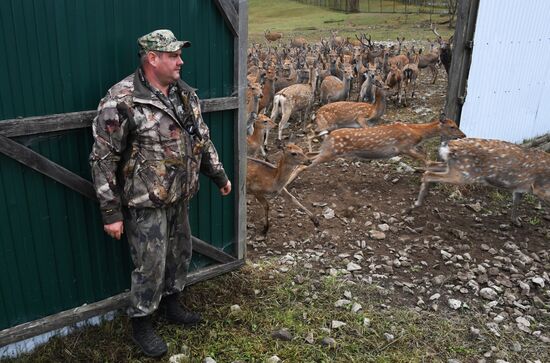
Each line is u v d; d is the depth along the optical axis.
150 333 2.95
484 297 3.73
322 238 4.58
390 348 3.12
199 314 3.32
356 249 4.40
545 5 6.41
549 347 3.22
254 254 4.24
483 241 4.65
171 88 2.63
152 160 2.54
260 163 4.39
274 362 2.93
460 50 5.79
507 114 6.68
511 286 3.90
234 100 3.42
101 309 3.10
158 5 2.88
